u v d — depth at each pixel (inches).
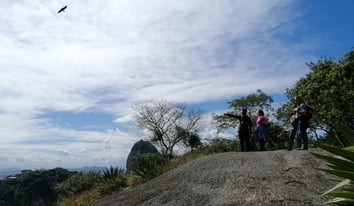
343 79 1170.0
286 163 353.4
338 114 1083.9
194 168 385.7
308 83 1243.2
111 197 404.8
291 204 269.6
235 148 1102.4
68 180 1215.6
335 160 110.1
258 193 292.5
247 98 1552.7
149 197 341.7
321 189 289.0
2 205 1776.6
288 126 1234.6
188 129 1935.3
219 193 305.7
